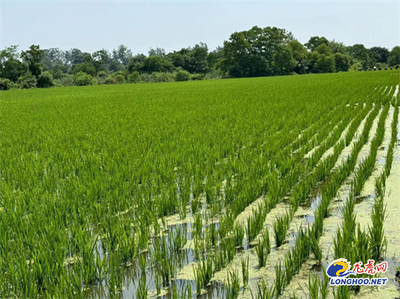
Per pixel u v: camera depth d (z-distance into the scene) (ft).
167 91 144.66
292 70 395.55
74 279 15.60
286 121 50.55
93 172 29.45
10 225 21.03
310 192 26.20
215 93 116.06
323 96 84.07
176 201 24.35
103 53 513.04
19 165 32.76
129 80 333.01
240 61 379.35
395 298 14.58
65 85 320.29
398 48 537.65
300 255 16.83
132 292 16.02
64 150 38.55
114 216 22.11
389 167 28.91
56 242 18.38
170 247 18.86
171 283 16.47
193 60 470.80
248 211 23.48
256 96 95.14
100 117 65.21
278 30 386.93
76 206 22.93
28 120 65.57
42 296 15.44
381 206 22.15
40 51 315.17
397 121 47.39
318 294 14.90
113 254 17.79
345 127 45.68
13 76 319.47
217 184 25.75
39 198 24.57
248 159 32.45
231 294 14.67
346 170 28.30
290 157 33.65
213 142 39.09
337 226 20.81
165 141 39.91
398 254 17.52
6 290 15.56
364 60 509.35
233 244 18.15
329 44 488.44
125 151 36.63
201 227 20.42
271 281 16.11
